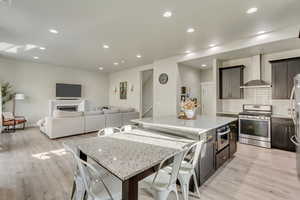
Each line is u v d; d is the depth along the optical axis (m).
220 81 5.06
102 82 8.88
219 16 2.79
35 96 6.60
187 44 4.22
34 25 3.15
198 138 2.06
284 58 4.09
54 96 7.12
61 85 7.22
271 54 4.29
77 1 2.37
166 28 3.28
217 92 4.93
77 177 1.47
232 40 3.94
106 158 1.21
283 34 3.25
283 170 2.62
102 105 8.88
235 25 3.12
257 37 3.62
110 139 1.79
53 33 3.54
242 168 2.69
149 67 6.88
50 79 7.00
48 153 3.38
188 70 5.95
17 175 2.43
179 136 2.09
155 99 5.97
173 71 5.44
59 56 5.54
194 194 1.97
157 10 2.61
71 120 4.76
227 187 2.13
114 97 8.80
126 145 1.56
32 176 2.40
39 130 5.68
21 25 3.15
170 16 2.80
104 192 1.29
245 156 3.25
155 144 1.62
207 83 6.39
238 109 4.93
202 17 2.82
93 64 6.87
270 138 3.79
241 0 2.32
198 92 6.51
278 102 4.21
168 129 2.34
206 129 2.01
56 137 4.46
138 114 7.08
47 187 2.12
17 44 4.29
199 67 6.20
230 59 5.01
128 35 3.63
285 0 2.31
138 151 1.39
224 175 2.45
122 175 0.95
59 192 2.01
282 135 3.64
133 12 2.67
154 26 3.18
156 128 2.49
